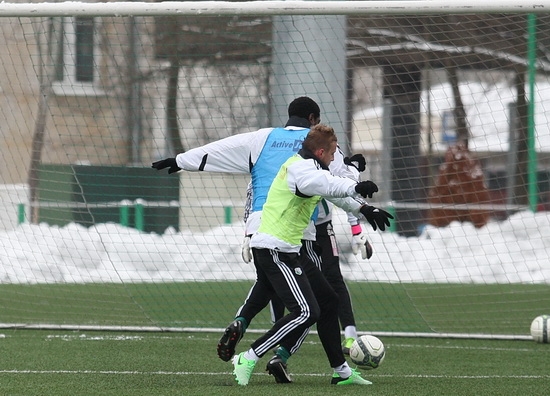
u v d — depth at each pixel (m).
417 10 34.06
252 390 23.19
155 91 72.50
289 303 23.48
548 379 26.36
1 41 57.34
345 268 56.66
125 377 25.66
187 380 25.17
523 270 57.31
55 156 68.38
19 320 40.28
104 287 51.00
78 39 62.28
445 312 44.44
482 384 25.19
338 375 24.69
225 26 75.25
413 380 25.92
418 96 65.31
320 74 45.06
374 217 21.91
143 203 56.53
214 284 53.28
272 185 23.92
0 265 50.06
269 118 50.31
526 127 57.69
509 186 67.00
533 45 49.84
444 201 67.69
